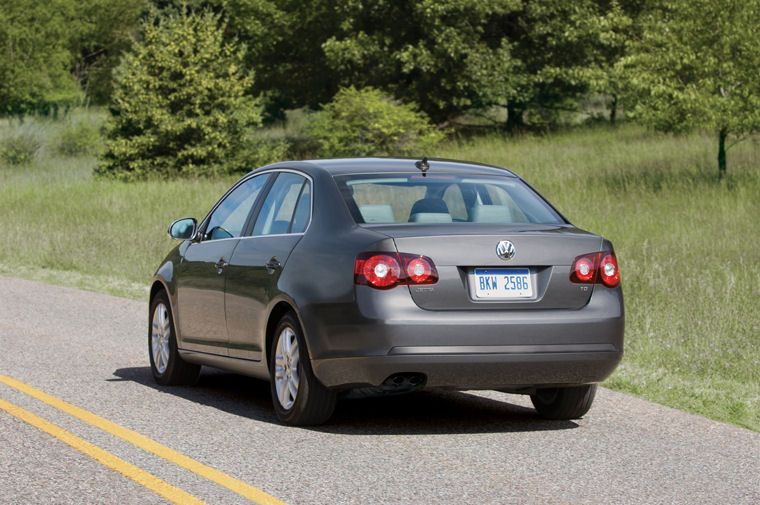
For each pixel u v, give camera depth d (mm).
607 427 13086
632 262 26328
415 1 78375
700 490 10023
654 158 56656
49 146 82938
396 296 11711
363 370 11773
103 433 12219
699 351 17969
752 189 44500
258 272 13453
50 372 16562
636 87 48062
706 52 46812
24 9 115125
